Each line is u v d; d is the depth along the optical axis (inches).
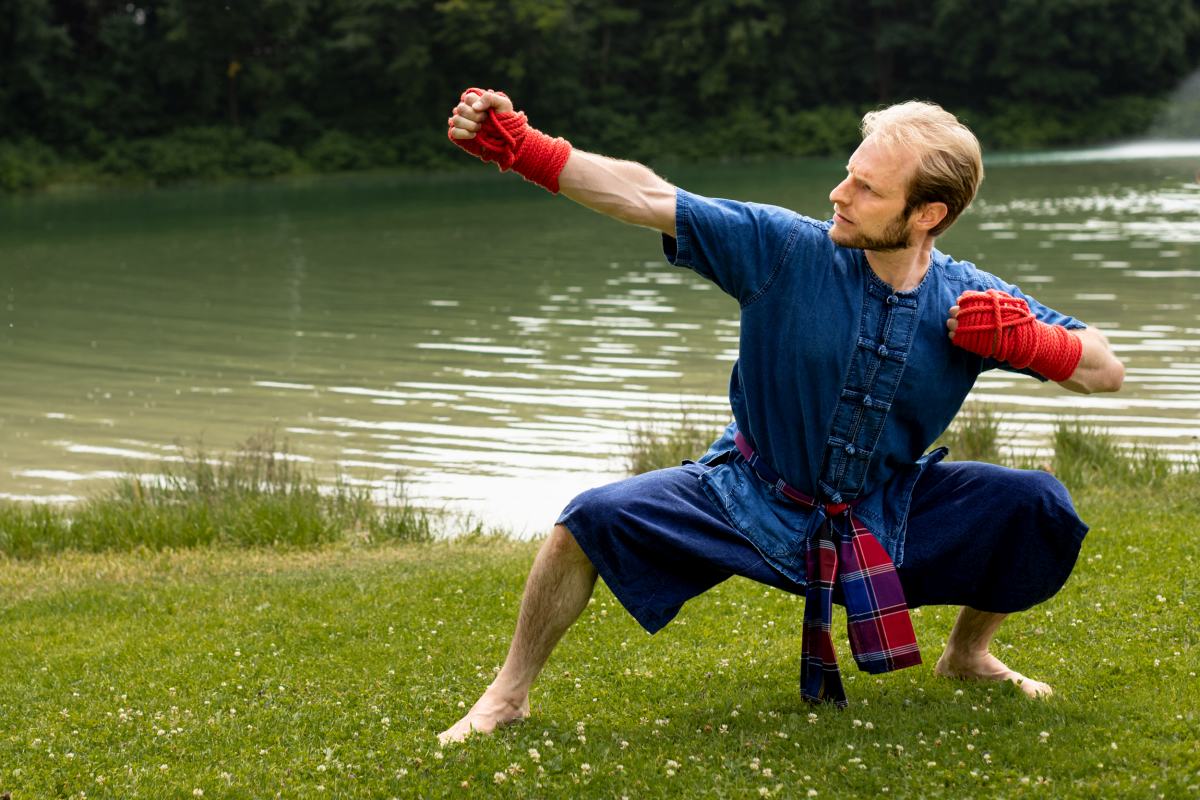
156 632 210.4
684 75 1998.0
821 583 138.6
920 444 141.3
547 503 331.0
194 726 156.7
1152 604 187.9
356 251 934.4
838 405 136.2
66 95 1772.9
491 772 134.3
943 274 138.6
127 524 303.3
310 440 403.5
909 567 140.5
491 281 767.1
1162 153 1867.6
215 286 776.9
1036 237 899.4
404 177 1754.4
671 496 138.0
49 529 300.7
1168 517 249.8
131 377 512.7
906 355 135.0
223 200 1434.5
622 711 157.2
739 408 143.4
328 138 1844.2
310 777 138.6
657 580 137.3
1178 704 146.3
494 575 233.9
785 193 1306.6
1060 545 139.0
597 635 190.2
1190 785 123.3
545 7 1846.7
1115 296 641.0
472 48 1829.5
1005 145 2010.3
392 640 197.5
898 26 2038.6
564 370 501.7
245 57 1868.8
